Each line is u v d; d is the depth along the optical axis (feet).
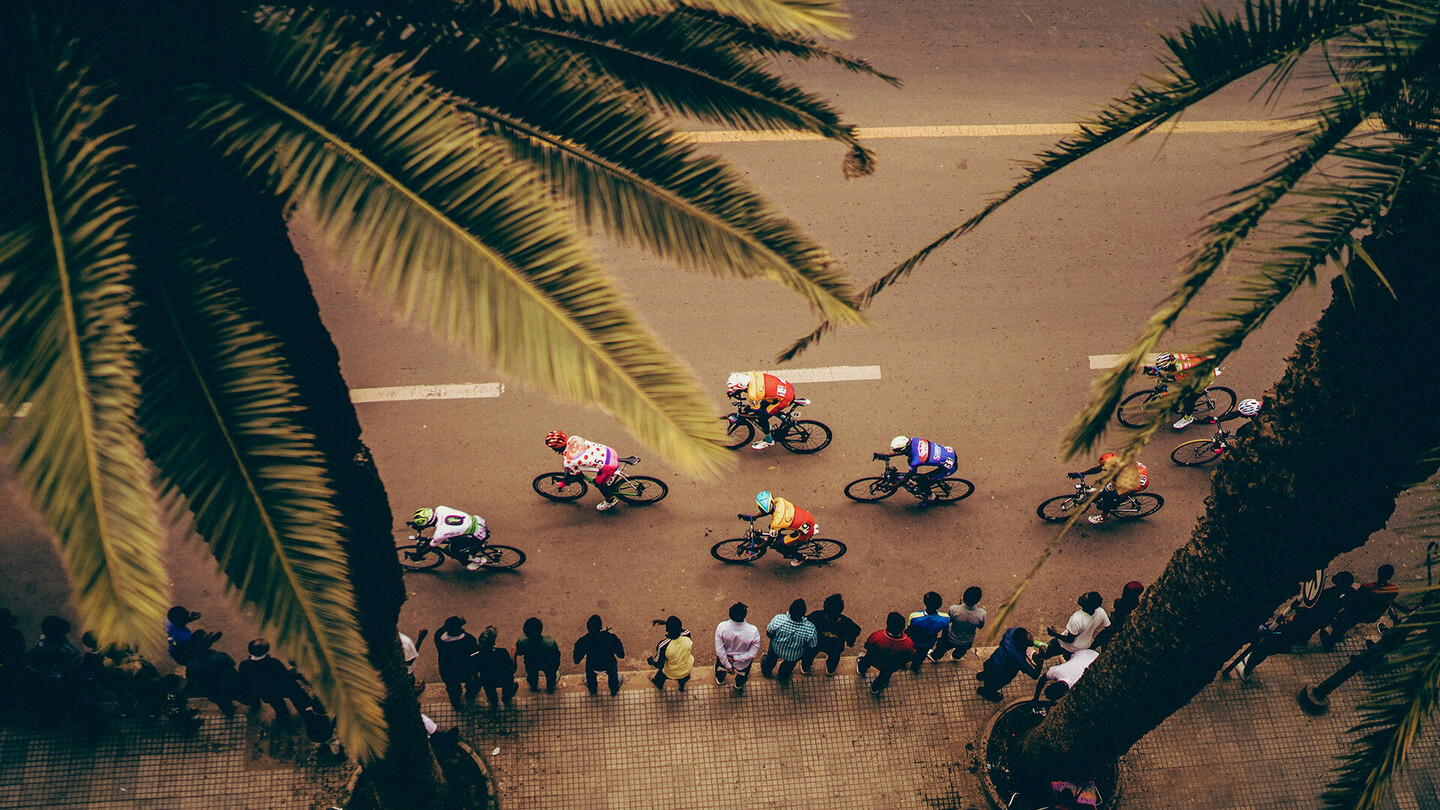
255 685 25.46
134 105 9.88
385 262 10.19
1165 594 19.08
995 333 39.22
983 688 30.04
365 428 35.01
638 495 34.12
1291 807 28.58
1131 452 10.91
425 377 36.27
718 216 13.37
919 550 34.06
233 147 10.11
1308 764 29.22
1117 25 49.83
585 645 27.25
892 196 42.78
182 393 10.01
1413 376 13.16
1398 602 11.02
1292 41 12.07
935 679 30.53
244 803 26.76
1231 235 10.96
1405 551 34.58
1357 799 10.12
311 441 10.50
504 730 28.71
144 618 8.41
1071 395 37.83
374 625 17.74
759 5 11.94
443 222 10.16
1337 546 15.71
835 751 29.04
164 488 10.02
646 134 12.77
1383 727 10.29
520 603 32.07
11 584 30.78
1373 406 13.69
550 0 12.03
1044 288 40.65
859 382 37.58
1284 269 11.00
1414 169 10.83
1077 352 38.96
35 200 8.78
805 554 33.09
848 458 35.83
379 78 10.42
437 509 30.58
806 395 37.14
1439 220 11.78
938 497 34.88
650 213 13.37
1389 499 14.71
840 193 42.68
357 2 11.48
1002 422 37.04
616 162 12.99
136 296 9.95
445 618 31.60
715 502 34.63
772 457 35.78
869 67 15.74
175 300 10.12
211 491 10.03
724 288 39.47
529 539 33.32
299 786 27.07
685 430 9.91
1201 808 28.40
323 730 26.22
